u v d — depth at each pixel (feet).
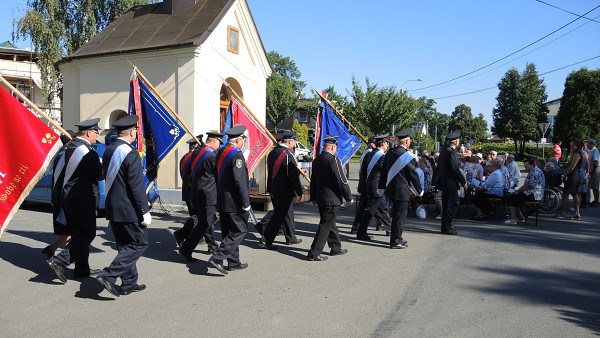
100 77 46.75
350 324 14.96
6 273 20.11
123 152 16.80
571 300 17.39
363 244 26.68
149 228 30.71
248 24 49.24
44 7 70.64
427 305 16.72
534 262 22.71
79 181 18.57
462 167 37.27
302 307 16.44
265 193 40.88
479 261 22.86
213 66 44.65
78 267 19.60
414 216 36.83
